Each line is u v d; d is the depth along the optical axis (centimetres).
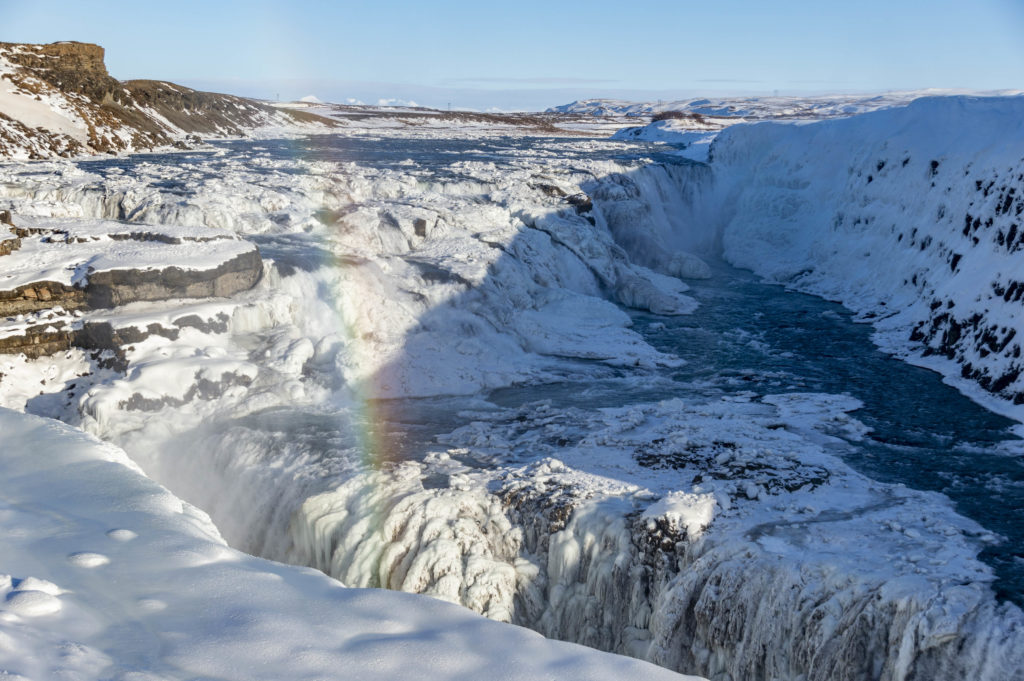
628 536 1258
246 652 415
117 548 521
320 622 455
